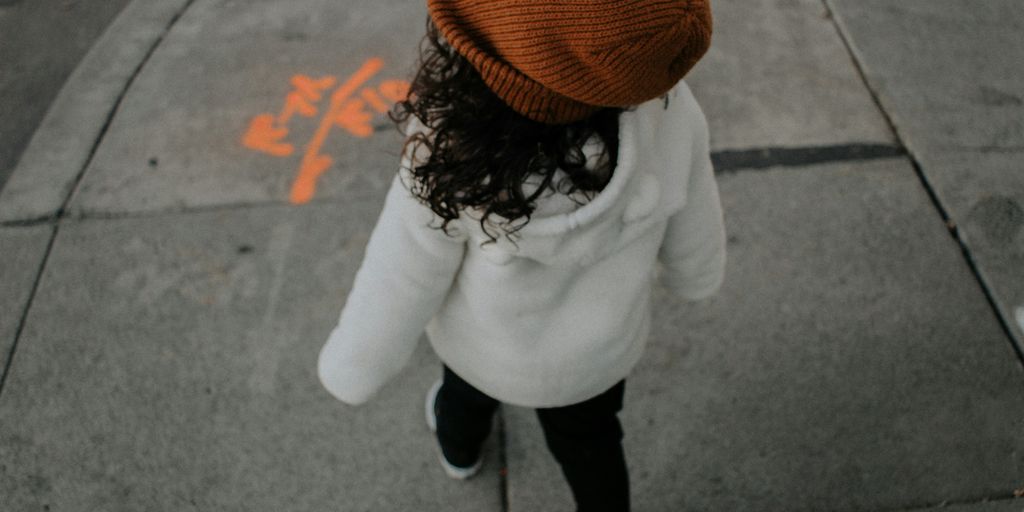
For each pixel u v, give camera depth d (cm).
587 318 127
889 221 245
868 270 234
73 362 221
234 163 269
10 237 250
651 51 81
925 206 248
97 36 327
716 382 214
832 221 246
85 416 212
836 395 211
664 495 198
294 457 205
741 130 272
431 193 100
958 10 312
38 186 264
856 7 313
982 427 203
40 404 214
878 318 224
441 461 204
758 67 293
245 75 297
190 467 204
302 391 216
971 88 282
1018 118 271
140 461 204
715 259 141
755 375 215
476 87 96
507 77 88
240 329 228
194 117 284
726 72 292
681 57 87
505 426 209
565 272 119
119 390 216
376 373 134
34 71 313
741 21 311
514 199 98
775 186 256
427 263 117
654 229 121
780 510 194
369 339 128
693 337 222
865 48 297
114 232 250
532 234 106
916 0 317
